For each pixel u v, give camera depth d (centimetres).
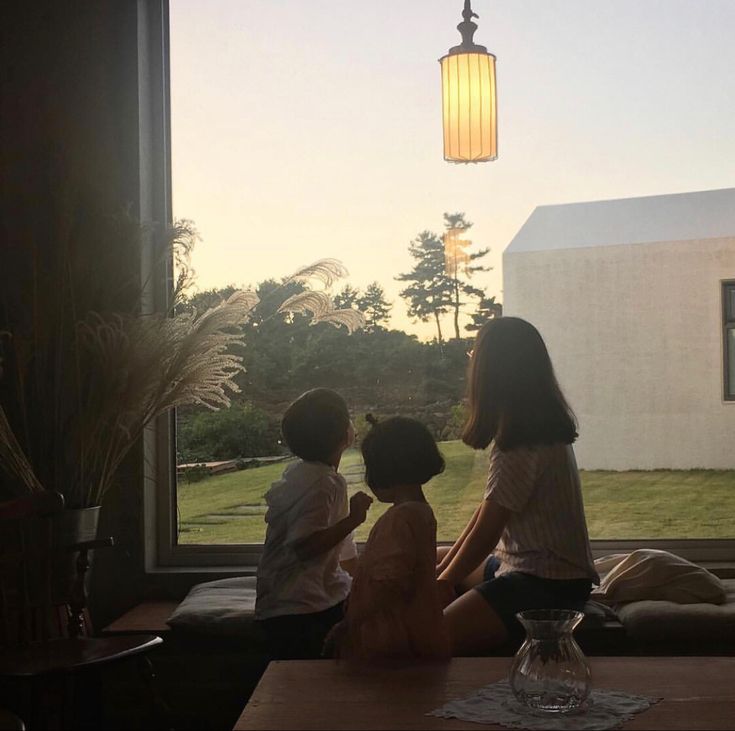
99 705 275
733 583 309
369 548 222
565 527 259
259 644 288
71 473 301
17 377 323
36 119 338
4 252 334
